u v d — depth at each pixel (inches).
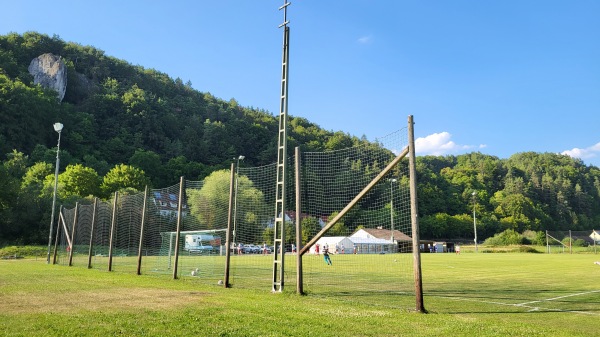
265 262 1107.9
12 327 253.8
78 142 4596.5
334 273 797.2
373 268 950.4
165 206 1113.4
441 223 3403.1
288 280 627.5
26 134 4094.5
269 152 5167.3
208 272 768.9
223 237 1498.5
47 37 6855.3
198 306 343.3
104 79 6776.6
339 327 265.0
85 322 270.2
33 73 5821.9
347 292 484.7
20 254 1492.4
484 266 1057.5
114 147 4800.7
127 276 640.4
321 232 431.8
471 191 4483.3
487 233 4023.1
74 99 5974.4
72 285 499.2
